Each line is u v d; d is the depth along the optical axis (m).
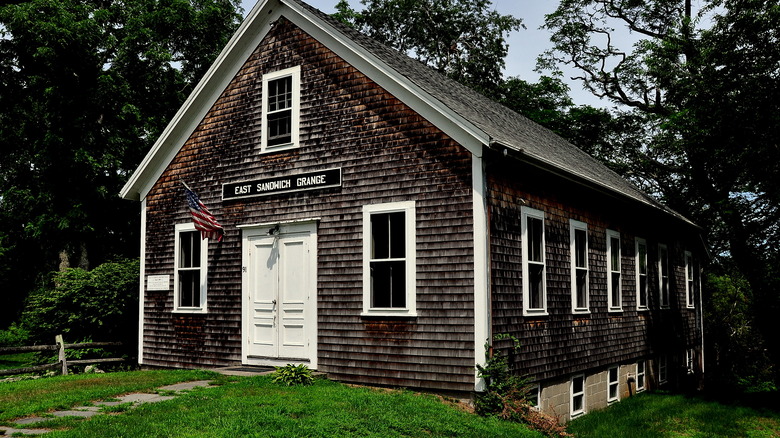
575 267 15.14
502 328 11.78
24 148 27.28
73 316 18.38
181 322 15.40
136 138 27.34
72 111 25.42
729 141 21.12
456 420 10.09
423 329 11.86
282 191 14.01
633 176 35.75
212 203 15.20
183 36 28.70
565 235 14.75
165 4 27.95
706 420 15.37
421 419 9.88
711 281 31.81
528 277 12.87
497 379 11.18
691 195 30.06
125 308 18.98
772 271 25.17
